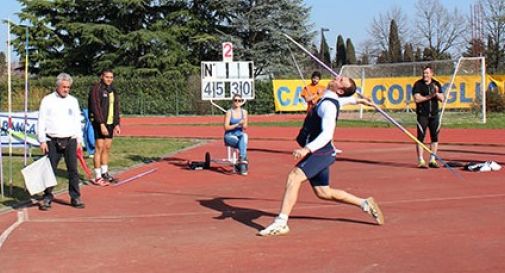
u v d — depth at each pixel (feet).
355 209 28.40
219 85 48.19
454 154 51.21
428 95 41.88
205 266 19.97
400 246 21.80
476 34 177.27
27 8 175.32
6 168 44.37
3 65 167.84
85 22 173.58
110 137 38.24
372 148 58.39
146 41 164.96
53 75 177.37
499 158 47.98
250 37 174.70
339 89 23.89
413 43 215.92
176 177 41.06
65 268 20.11
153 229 25.49
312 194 32.48
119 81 147.64
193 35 173.99
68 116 30.50
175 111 143.43
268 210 29.25
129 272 19.54
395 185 35.63
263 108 136.26
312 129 23.71
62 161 46.57
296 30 170.60
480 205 29.01
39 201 32.12
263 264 20.02
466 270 18.89
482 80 89.25
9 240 23.82
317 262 20.08
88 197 33.68
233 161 43.24
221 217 27.78
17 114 52.34
